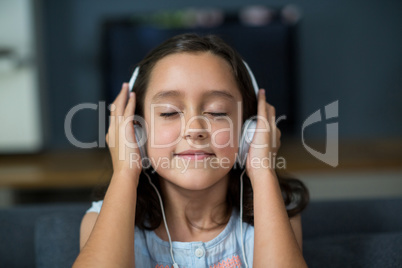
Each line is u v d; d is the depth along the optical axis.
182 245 0.83
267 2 2.88
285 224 0.76
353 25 2.91
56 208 1.14
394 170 2.36
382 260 0.87
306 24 2.91
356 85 2.95
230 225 0.87
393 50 2.93
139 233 0.86
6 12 2.45
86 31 2.85
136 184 0.80
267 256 0.73
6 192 2.33
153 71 0.80
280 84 2.80
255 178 0.83
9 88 2.52
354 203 1.15
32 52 2.51
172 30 2.76
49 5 2.81
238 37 2.77
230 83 0.78
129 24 2.75
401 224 1.11
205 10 2.75
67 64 2.86
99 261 0.69
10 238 1.09
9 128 2.56
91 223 0.87
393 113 2.97
